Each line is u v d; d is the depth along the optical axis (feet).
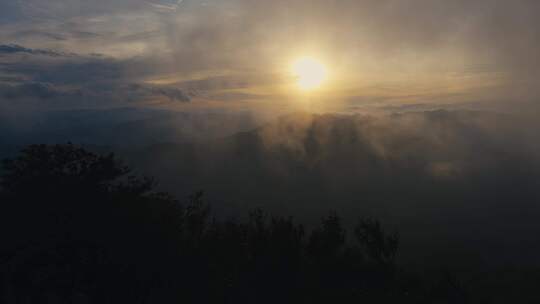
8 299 40.65
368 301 46.70
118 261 47.16
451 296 52.37
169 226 53.62
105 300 42.55
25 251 45.91
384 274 53.31
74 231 49.98
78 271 44.29
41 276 42.96
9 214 52.54
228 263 50.72
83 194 56.08
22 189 55.98
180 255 50.65
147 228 51.98
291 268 50.26
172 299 44.34
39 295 41.34
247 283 48.29
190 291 46.09
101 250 47.91
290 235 53.31
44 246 46.65
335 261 52.29
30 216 52.24
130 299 43.24
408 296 49.96
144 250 49.75
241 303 45.09
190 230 55.47
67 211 52.80
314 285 49.96
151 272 46.98
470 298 54.85
